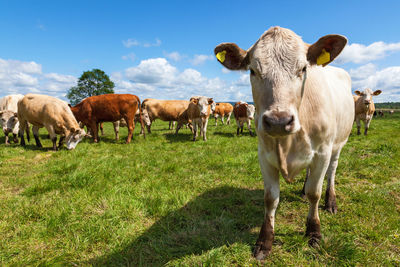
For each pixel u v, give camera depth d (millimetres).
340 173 4629
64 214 3072
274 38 1906
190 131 13969
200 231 2725
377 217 2869
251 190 4012
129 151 7586
